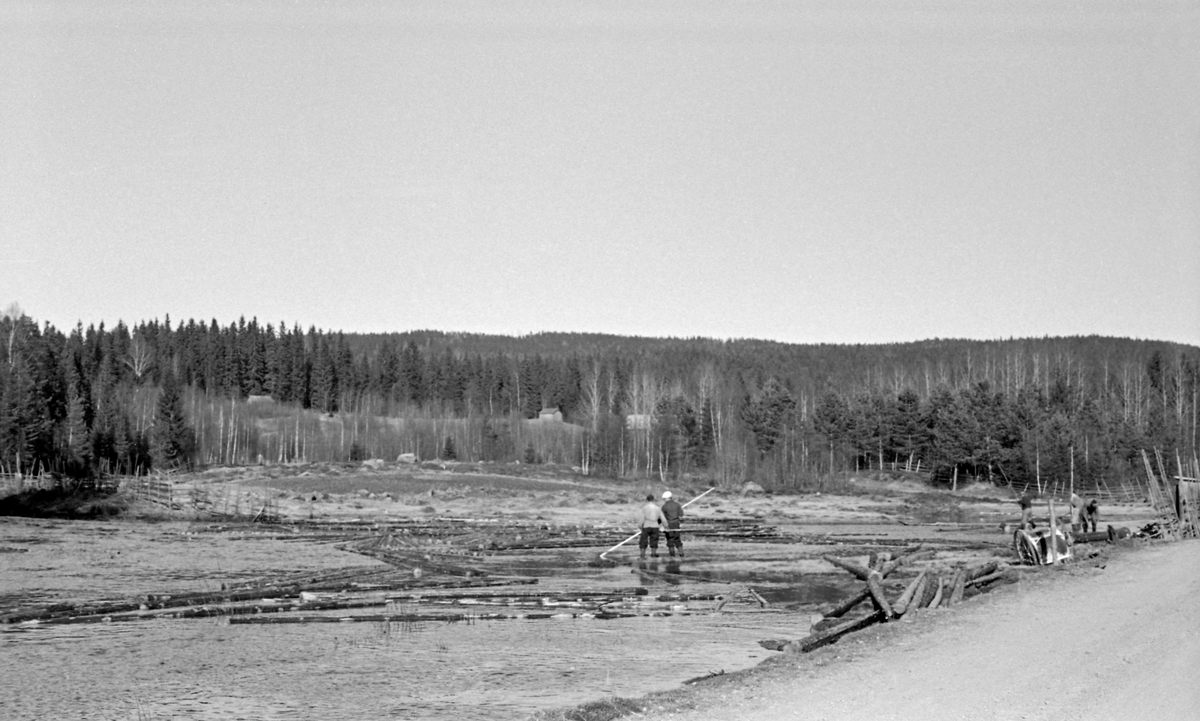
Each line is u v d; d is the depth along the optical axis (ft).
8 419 249.75
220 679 49.16
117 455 293.23
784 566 104.83
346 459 395.96
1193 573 86.58
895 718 37.04
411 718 41.55
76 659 54.49
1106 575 86.12
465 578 93.30
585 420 469.57
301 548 123.85
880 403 407.23
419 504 224.94
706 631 63.52
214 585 86.63
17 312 345.51
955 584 71.67
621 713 38.55
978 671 45.57
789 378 594.65
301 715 42.37
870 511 248.52
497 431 423.23
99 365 490.49
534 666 52.37
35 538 134.82
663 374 573.74
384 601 76.07
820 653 51.06
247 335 581.94
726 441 360.89
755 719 37.11
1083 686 42.32
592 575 96.84
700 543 139.13
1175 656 48.70
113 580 90.63
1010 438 345.31
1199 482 149.38
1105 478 319.47
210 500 205.36
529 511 214.69
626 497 258.37
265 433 446.19
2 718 42.27
